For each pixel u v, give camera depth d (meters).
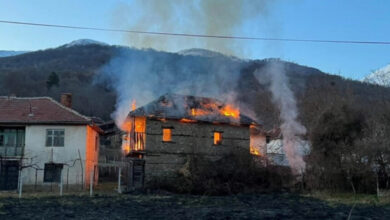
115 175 54.94
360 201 29.77
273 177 38.62
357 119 38.22
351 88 55.69
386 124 37.47
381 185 35.69
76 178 38.62
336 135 37.09
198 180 36.47
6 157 38.84
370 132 37.22
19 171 37.97
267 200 30.58
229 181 36.91
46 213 21.61
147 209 23.95
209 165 37.94
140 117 39.12
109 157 59.12
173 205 26.34
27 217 20.03
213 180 36.38
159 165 38.34
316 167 37.38
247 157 38.97
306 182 38.09
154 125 38.84
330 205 27.16
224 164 38.34
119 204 26.39
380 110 43.47
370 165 35.38
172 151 39.00
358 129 37.84
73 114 40.56
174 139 39.28
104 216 20.75
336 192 35.78
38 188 38.16
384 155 35.22
